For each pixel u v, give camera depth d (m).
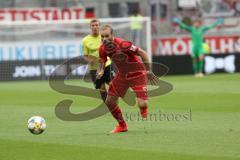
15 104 56.56
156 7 103.56
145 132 37.16
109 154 30.53
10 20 102.38
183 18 104.81
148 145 32.75
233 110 47.94
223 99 56.56
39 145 33.56
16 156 30.80
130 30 93.88
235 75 90.94
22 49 90.62
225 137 34.62
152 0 103.81
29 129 36.88
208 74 95.62
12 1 106.94
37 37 91.12
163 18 103.94
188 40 97.00
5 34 90.19
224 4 107.12
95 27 46.72
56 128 39.97
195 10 105.56
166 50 98.56
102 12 106.50
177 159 28.86
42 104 56.03
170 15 104.38
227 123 40.56
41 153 31.33
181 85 74.69
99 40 46.84
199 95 60.81
